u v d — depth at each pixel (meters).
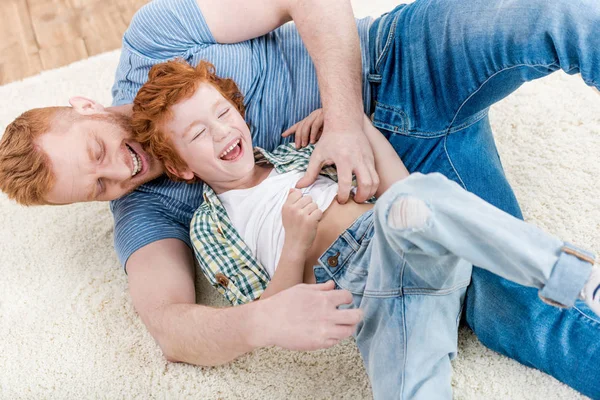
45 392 1.31
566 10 1.03
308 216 1.15
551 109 1.57
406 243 0.91
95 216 1.60
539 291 0.88
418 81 1.28
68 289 1.46
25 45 2.12
